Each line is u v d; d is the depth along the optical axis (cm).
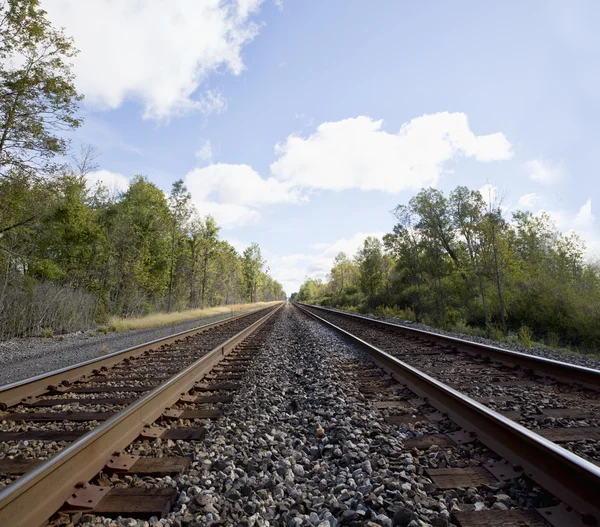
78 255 2355
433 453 300
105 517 219
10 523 186
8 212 1446
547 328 1638
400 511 210
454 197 2727
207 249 4306
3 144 1352
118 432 318
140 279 2811
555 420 367
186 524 213
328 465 294
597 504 197
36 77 1336
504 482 244
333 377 589
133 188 3369
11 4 1250
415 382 491
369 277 3812
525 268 1866
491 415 301
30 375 679
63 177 1534
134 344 1092
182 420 407
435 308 2422
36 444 333
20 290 1568
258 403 471
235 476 275
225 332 1383
